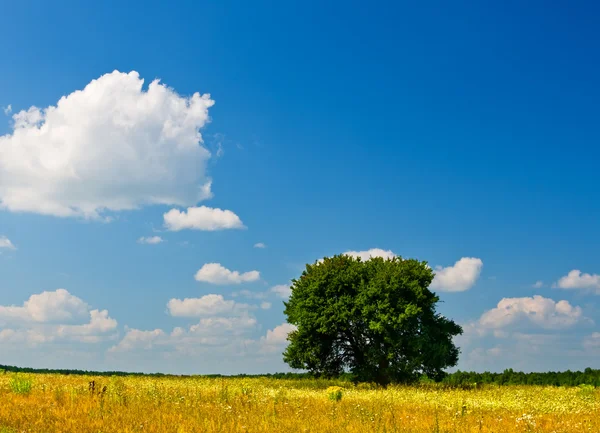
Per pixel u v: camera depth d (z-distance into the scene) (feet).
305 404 78.74
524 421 63.57
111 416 53.47
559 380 187.73
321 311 162.50
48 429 45.11
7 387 78.38
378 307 154.51
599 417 68.90
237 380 165.07
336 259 171.32
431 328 164.96
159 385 101.24
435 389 141.28
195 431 48.16
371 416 64.64
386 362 161.07
